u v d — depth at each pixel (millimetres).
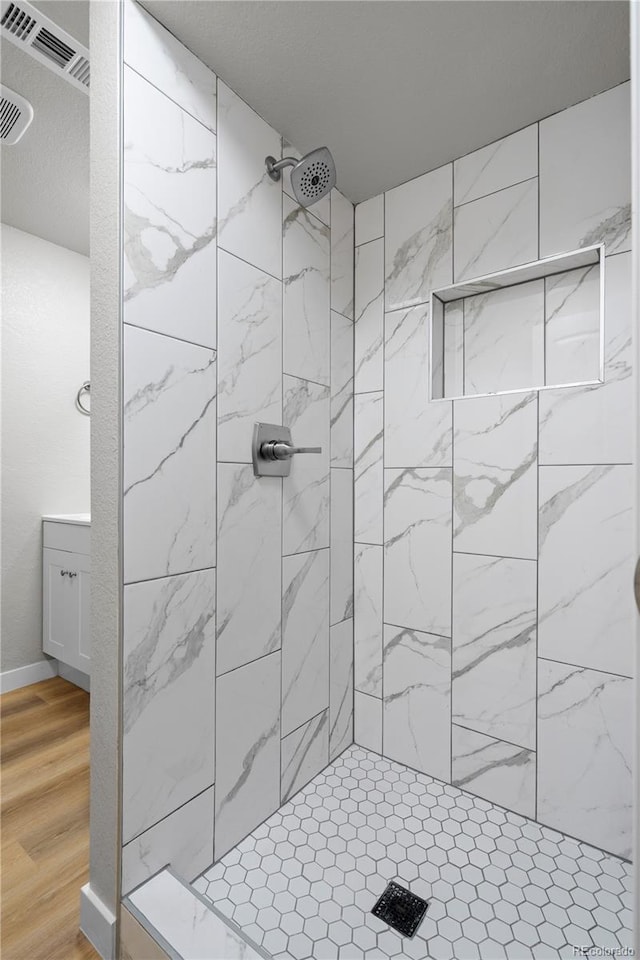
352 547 1915
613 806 1361
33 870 1344
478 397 1603
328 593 1772
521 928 1156
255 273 1454
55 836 1468
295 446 1605
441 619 1683
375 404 1865
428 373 1723
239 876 1291
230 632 1374
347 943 1119
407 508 1771
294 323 1610
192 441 1256
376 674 1859
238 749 1401
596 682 1388
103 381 1132
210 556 1310
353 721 1926
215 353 1321
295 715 1616
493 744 1569
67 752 1911
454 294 1714
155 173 1163
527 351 1596
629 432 1344
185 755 1246
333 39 1234
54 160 1943
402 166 1714
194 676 1269
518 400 1525
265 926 1152
